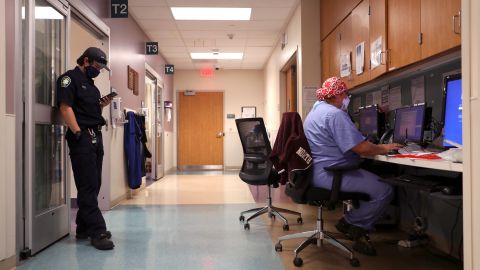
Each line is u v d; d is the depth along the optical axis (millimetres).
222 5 5223
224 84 10094
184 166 10117
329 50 4602
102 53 2939
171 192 5680
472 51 1467
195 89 10070
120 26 4930
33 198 2602
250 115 10062
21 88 2473
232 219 3814
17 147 2459
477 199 1428
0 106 2201
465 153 1503
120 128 4867
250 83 10094
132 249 2795
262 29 6422
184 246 2875
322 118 2588
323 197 2490
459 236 2572
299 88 5180
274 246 2869
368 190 2480
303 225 3557
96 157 2945
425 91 3033
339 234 2953
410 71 3023
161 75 8156
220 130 10102
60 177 3156
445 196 1882
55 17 3035
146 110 6340
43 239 2752
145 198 5133
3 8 2227
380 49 3113
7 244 2279
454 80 2232
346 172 2482
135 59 5777
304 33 5004
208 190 5887
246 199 5027
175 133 10062
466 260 1497
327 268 2385
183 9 5367
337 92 2721
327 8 4668
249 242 2980
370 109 3658
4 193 2246
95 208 2881
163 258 2586
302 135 2508
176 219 3822
